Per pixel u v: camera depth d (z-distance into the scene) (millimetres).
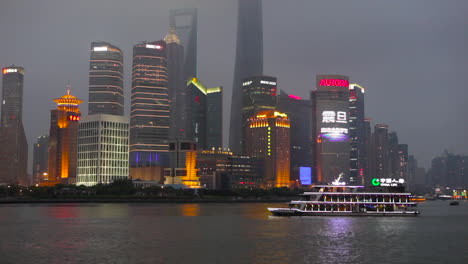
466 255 126312
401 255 126000
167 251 131750
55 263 114500
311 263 115062
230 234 169875
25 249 135000
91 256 123750
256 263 114812
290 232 174500
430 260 119312
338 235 165125
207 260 118562
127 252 130000
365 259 120312
